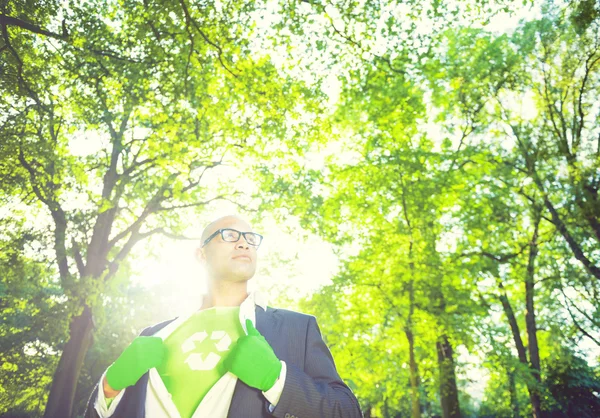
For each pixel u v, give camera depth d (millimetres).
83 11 8398
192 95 9391
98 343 21891
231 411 1323
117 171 13695
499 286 17781
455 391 14781
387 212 16156
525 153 15398
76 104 9992
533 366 16906
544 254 18266
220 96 10047
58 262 11391
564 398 19391
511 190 16672
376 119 15727
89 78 9211
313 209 13688
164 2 7824
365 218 16391
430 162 15344
